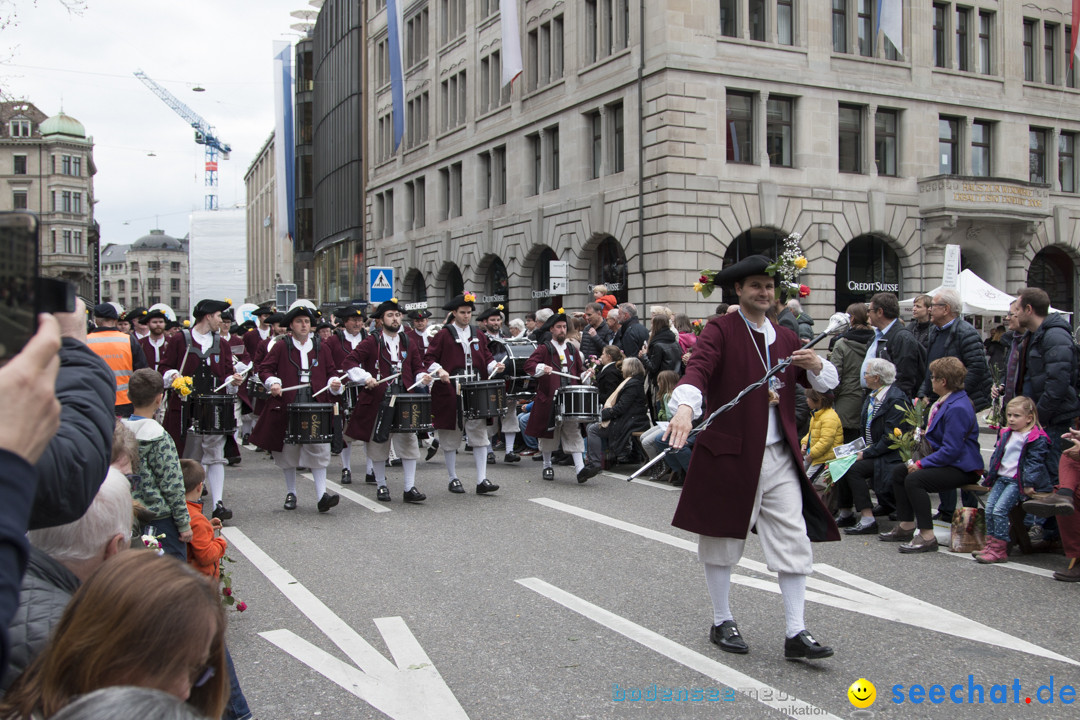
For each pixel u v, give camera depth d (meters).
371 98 45.28
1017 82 29.80
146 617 1.71
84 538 2.69
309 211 59.38
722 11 25.02
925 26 27.89
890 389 8.15
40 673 1.80
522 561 7.21
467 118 35.06
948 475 7.47
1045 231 30.47
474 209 34.72
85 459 1.64
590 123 28.00
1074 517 6.44
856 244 27.30
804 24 25.78
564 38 28.72
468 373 10.62
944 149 28.86
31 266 1.11
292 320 9.93
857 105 26.92
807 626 5.50
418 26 40.34
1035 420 7.06
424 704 4.38
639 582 6.55
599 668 4.82
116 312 12.11
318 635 5.44
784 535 4.91
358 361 10.70
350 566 7.15
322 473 9.48
